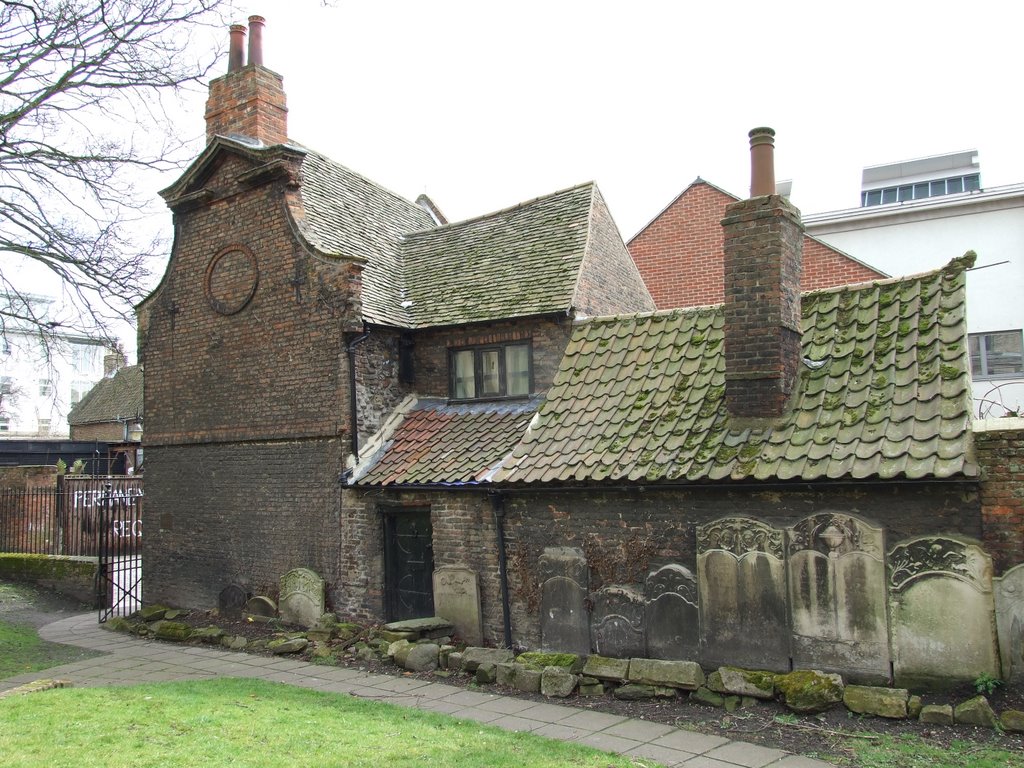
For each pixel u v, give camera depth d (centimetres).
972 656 753
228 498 1398
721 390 994
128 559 2012
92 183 1172
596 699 877
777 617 857
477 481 1053
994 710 721
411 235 1625
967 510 766
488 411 1263
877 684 797
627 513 970
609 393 1088
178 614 1407
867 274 1819
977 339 2083
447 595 1127
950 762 646
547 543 1034
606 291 1415
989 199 2059
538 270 1323
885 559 801
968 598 758
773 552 863
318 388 1275
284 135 1511
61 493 2005
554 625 1019
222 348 1423
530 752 672
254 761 617
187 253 1496
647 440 974
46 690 880
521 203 1530
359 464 1231
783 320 921
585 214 1401
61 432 5012
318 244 1316
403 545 1210
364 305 1283
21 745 641
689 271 2048
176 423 1491
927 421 807
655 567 945
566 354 1188
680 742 729
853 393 888
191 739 674
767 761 674
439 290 1398
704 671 898
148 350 1553
